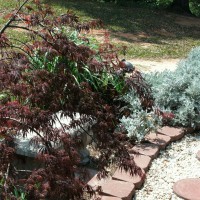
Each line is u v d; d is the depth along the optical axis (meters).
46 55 4.02
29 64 3.77
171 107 6.76
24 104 3.62
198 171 5.46
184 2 20.27
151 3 20.42
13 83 3.50
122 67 4.32
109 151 3.88
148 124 6.01
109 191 4.79
